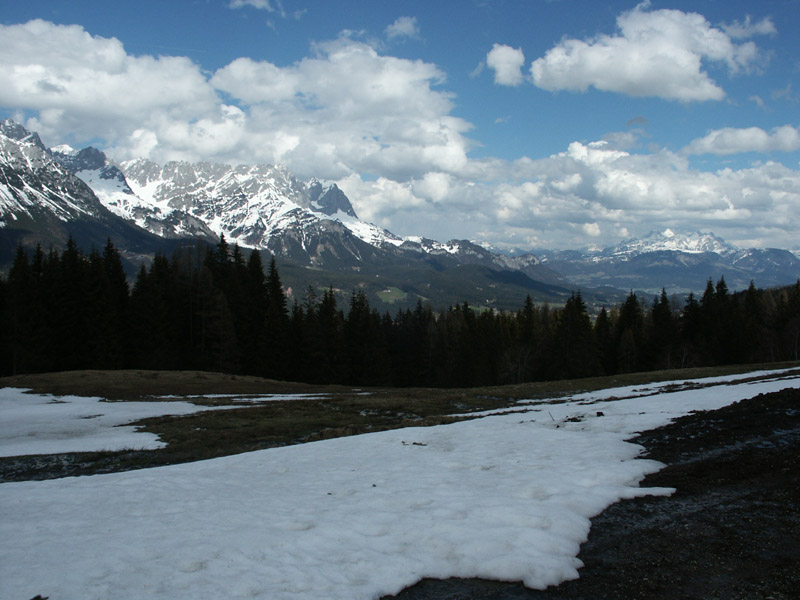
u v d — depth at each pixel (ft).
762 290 395.75
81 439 84.33
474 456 50.01
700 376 144.25
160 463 66.54
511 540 27.37
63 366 210.38
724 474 38.63
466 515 31.32
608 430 59.62
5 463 67.31
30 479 59.77
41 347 204.54
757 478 37.35
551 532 28.63
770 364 165.17
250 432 86.38
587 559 26.32
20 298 206.59
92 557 25.12
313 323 255.50
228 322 231.50
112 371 174.70
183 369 238.27
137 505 35.58
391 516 31.60
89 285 212.84
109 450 73.77
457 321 325.83
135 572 23.49
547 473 40.55
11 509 34.86
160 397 141.18
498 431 64.90
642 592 22.75
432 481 40.50
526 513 31.09
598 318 320.50
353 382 266.98
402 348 311.47
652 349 289.12
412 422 87.35
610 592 22.84
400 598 22.47
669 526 29.89
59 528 30.19
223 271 278.46
